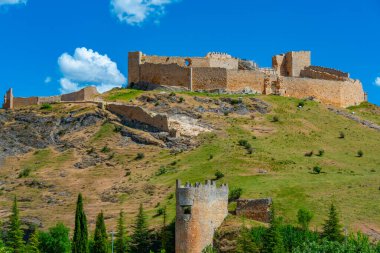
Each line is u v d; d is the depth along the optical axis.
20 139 168.38
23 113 180.38
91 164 152.25
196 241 91.75
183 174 133.38
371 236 96.31
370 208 106.56
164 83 188.50
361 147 155.00
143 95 178.38
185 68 186.62
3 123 176.00
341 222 101.38
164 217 102.38
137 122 165.38
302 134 160.00
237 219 97.12
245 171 129.12
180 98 174.38
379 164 141.62
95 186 140.75
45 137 168.38
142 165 146.75
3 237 114.12
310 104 182.75
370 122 178.12
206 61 194.12
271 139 154.62
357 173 132.38
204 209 93.12
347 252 84.56
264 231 91.69
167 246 98.56
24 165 156.25
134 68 193.88
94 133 166.00
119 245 100.94
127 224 114.06
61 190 140.50
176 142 154.62
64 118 174.62
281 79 189.12
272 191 114.75
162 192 128.00
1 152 162.62
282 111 173.88
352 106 197.38
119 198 131.50
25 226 122.94
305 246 86.25
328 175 127.62
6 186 144.88
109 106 173.50
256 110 172.88
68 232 114.44
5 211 130.62
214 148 146.50
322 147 152.25
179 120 164.00
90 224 119.62
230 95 180.75
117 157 153.12
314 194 113.44
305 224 97.00
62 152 161.12
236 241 91.25
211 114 168.62
